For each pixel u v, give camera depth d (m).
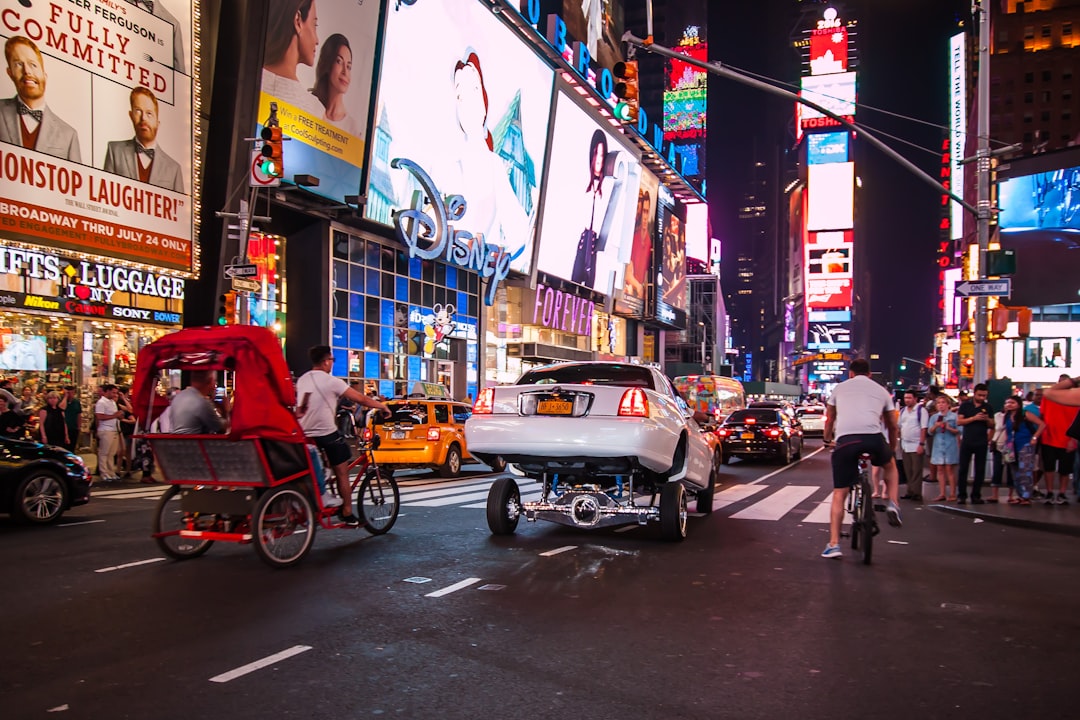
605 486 10.04
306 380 8.46
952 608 6.26
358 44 28.33
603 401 8.68
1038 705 4.23
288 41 25.38
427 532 9.73
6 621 5.63
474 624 5.63
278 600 6.27
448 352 37.97
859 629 5.63
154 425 8.09
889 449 8.50
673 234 70.62
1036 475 14.91
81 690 4.29
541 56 42.34
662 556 8.34
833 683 4.52
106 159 19.88
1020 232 45.22
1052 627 5.74
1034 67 102.25
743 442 22.58
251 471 7.49
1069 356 63.09
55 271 18.92
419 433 17.31
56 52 18.62
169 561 7.84
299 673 4.59
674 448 9.20
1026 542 9.78
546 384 9.00
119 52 20.22
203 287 24.34
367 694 4.27
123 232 20.33
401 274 34.44
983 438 13.52
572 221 48.66
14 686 4.35
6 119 17.56
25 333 18.55
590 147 50.31
